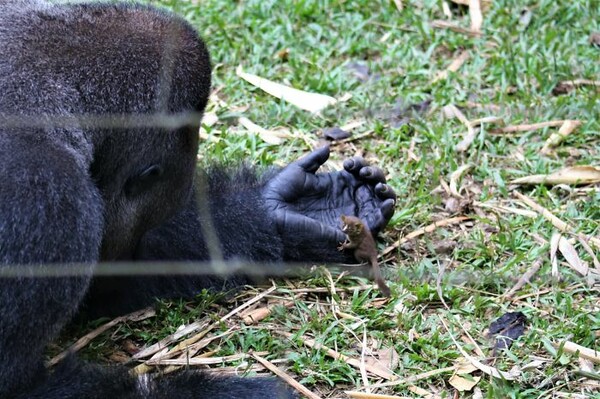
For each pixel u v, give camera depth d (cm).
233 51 1355
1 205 747
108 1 910
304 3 1429
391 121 1226
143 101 838
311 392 841
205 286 981
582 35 1372
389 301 946
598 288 957
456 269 990
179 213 991
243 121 1225
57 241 760
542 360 866
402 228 1055
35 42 822
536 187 1109
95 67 824
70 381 785
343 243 1000
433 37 1373
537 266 980
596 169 1112
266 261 1000
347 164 1033
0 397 748
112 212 866
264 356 889
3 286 741
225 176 1055
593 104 1212
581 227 1034
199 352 900
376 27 1416
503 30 1393
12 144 769
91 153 816
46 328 764
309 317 938
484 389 842
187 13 1398
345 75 1316
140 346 916
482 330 912
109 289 941
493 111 1232
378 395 830
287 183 1023
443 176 1135
